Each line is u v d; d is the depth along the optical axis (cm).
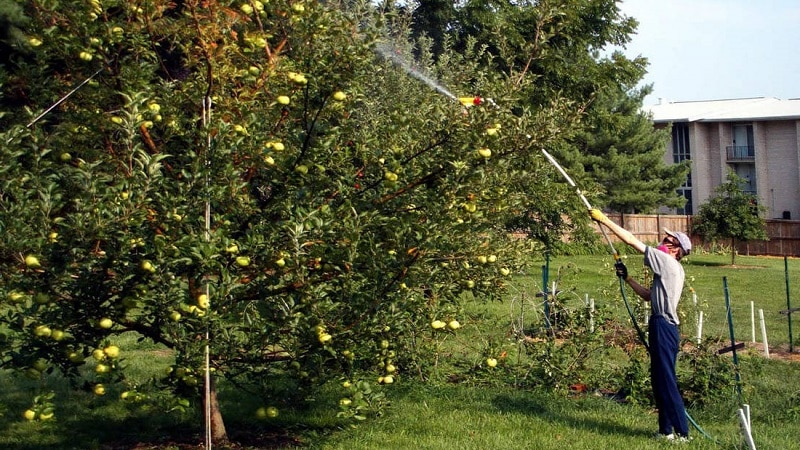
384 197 554
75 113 572
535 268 2328
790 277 2512
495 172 562
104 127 562
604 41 2048
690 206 5209
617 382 871
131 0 537
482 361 879
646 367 917
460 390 830
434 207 534
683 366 870
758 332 1317
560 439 666
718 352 852
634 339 955
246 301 535
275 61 564
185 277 530
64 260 463
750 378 926
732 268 2945
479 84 700
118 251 468
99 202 461
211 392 646
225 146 522
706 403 809
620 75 2033
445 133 546
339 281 538
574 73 1855
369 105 735
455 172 527
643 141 4209
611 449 639
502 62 1636
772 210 4912
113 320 511
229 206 529
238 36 587
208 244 474
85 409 754
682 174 4356
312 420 721
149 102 556
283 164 551
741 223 3102
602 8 1916
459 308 636
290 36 563
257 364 559
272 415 561
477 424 714
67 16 524
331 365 580
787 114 4769
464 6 1720
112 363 492
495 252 588
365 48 539
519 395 823
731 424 750
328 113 573
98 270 480
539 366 873
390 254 532
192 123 566
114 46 565
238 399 790
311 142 569
